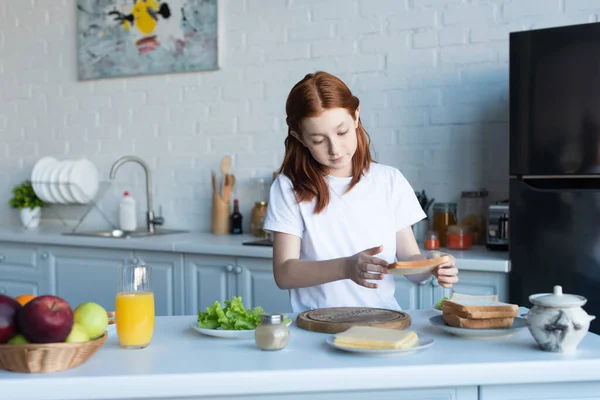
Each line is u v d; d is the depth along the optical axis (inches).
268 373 43.9
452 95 120.6
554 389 47.1
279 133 136.6
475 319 52.9
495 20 116.5
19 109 163.6
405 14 123.4
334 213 68.5
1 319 44.0
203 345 52.5
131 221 144.3
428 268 57.0
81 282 133.2
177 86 146.0
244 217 140.7
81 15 153.7
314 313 60.2
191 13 142.3
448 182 121.8
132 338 50.9
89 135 156.1
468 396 46.6
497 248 110.0
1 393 42.6
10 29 163.2
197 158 144.9
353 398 46.1
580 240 94.7
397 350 47.1
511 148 99.7
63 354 44.5
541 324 48.6
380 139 126.6
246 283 116.1
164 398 45.4
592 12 109.6
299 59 133.5
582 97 94.5
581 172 94.9
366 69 127.2
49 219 162.1
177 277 122.9
